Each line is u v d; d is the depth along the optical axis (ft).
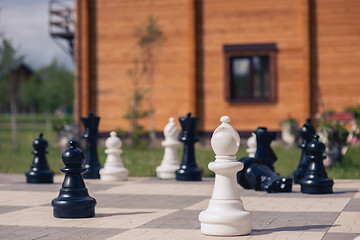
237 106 67.26
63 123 60.34
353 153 51.49
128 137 67.67
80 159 23.41
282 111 66.44
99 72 70.44
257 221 21.80
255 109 66.85
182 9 68.54
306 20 65.57
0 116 174.70
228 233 18.90
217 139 19.65
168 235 19.11
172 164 40.55
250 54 66.90
